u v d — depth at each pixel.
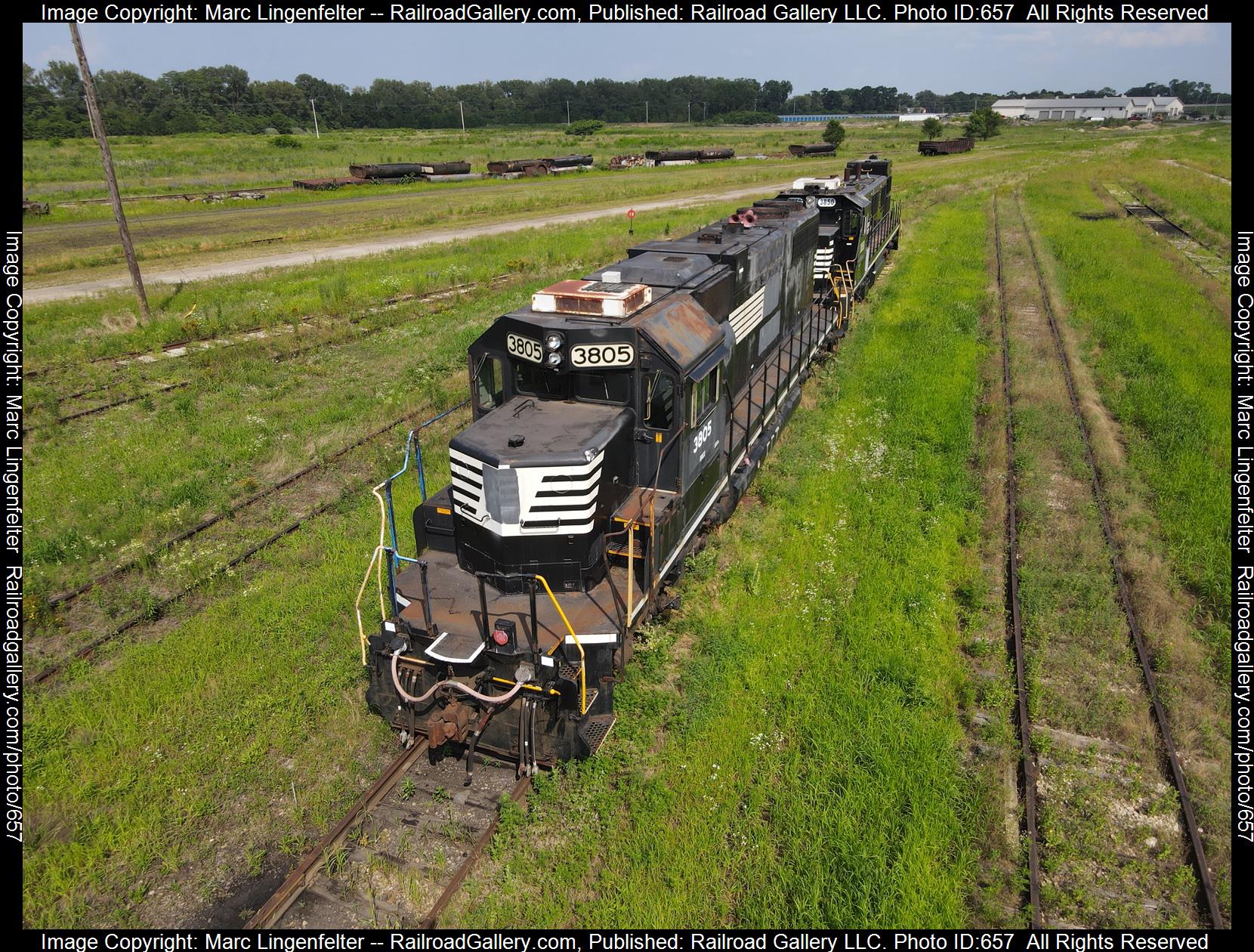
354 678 9.25
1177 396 16.98
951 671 9.33
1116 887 6.91
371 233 43.00
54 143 89.50
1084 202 45.25
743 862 7.01
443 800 7.73
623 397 9.33
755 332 14.23
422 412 17.39
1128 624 10.17
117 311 25.33
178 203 50.50
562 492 8.26
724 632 10.06
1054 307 24.83
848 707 8.67
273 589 11.16
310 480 14.59
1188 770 8.08
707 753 8.15
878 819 7.28
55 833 7.36
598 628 8.10
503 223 45.97
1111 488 13.57
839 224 22.25
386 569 11.30
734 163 81.19
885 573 11.16
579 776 7.92
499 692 8.12
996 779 7.77
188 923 6.64
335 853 7.08
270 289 28.91
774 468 14.71
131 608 11.07
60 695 9.27
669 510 9.35
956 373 19.11
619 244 35.97
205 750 8.35
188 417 17.08
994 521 12.77
